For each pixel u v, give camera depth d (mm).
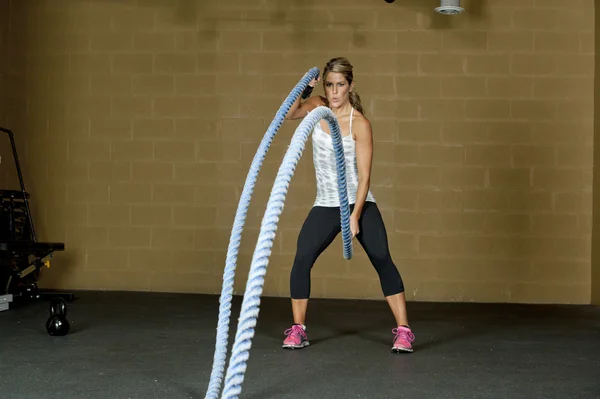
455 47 7082
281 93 7180
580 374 3461
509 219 7039
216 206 7203
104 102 7301
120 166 7281
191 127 7234
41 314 5453
